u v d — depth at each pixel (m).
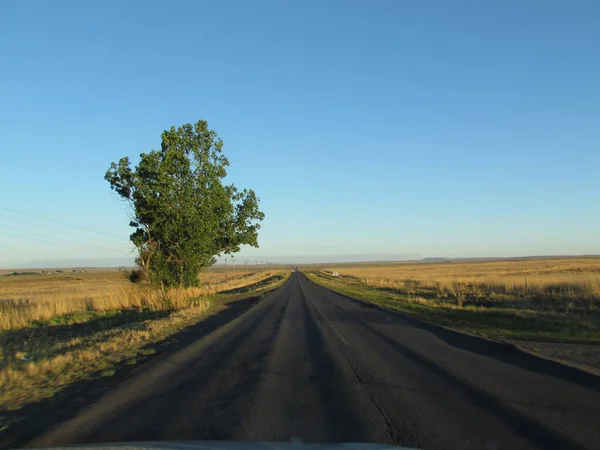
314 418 6.14
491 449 4.99
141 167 28.53
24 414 6.49
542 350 10.84
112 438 5.39
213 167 30.38
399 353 11.18
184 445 4.43
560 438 5.32
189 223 28.42
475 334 13.74
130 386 8.03
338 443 4.67
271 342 13.23
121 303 26.00
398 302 27.06
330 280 76.62
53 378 8.73
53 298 30.83
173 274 28.70
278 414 6.33
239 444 4.46
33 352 11.91
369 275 85.94
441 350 11.50
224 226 35.56
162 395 7.43
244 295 38.84
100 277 104.31
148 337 13.95
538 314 16.91
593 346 11.27
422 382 8.19
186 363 10.15
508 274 58.62
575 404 6.70
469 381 8.20
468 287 33.91
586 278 30.28
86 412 6.51
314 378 8.64
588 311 17.53
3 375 8.77
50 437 5.48
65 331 17.80
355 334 14.68
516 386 7.79
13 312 20.97
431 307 23.09
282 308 24.97
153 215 28.03
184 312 21.69
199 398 7.23
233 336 14.53
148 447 4.38
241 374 9.02
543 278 37.59
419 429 5.66
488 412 6.35
